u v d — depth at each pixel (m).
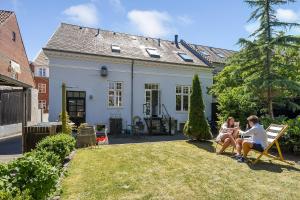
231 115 13.47
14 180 3.87
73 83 18.34
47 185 4.15
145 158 8.84
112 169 7.47
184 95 22.66
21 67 23.52
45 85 43.25
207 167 7.68
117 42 21.72
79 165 7.92
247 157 8.93
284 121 10.34
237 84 17.59
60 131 12.15
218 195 5.54
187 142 12.23
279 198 5.41
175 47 25.36
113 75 19.66
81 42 19.72
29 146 10.04
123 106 20.03
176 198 5.38
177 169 7.46
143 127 20.36
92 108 18.91
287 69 13.09
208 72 23.77
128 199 5.30
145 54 21.55
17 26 22.44
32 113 23.64
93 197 5.39
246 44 12.85
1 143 14.37
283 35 12.41
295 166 7.83
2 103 17.39
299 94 13.23
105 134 14.95
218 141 10.16
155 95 21.52
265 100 13.55
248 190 5.83
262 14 12.80
